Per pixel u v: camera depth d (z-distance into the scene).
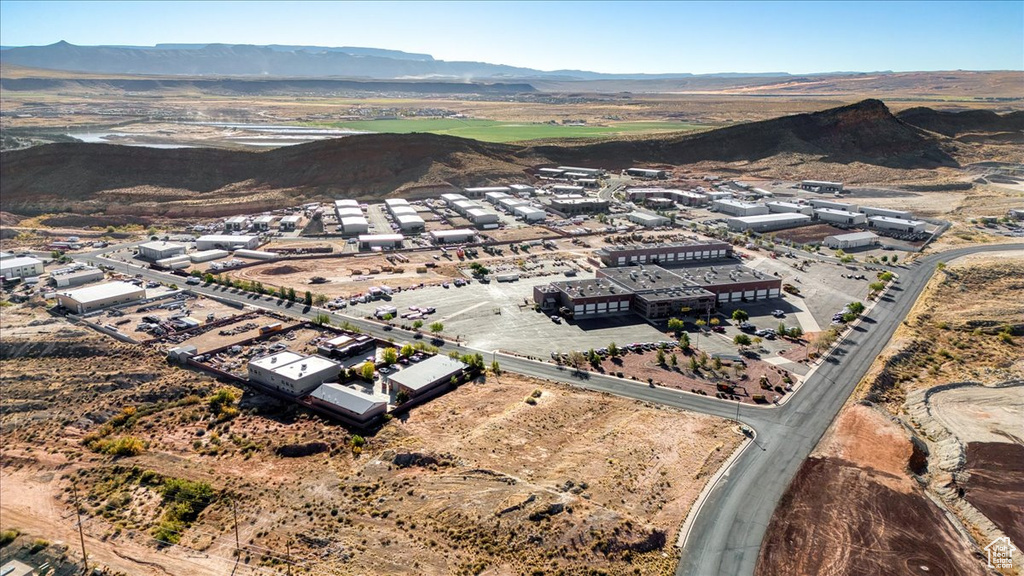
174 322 152.25
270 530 80.38
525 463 94.00
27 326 151.00
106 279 191.62
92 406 118.38
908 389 121.94
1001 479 91.19
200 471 95.75
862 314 161.00
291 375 120.44
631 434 102.88
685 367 130.88
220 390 121.06
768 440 102.81
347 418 110.00
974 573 74.19
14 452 103.94
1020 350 138.12
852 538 79.75
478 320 157.88
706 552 76.88
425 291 180.12
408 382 119.19
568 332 150.25
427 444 99.44
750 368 130.38
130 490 92.00
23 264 195.25
